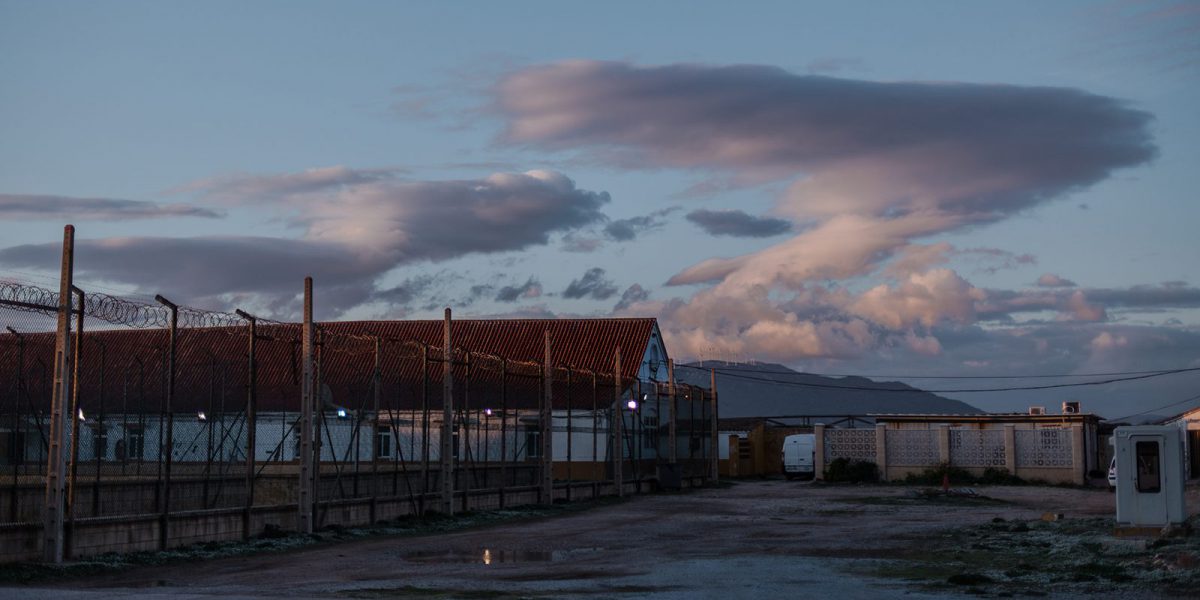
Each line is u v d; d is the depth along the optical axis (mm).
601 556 19984
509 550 21297
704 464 55000
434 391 45438
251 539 21812
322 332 24594
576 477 48906
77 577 16562
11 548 16500
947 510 34031
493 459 47000
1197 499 34312
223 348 43406
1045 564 17844
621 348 57625
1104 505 35812
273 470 34000
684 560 19094
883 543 22328
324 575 16859
